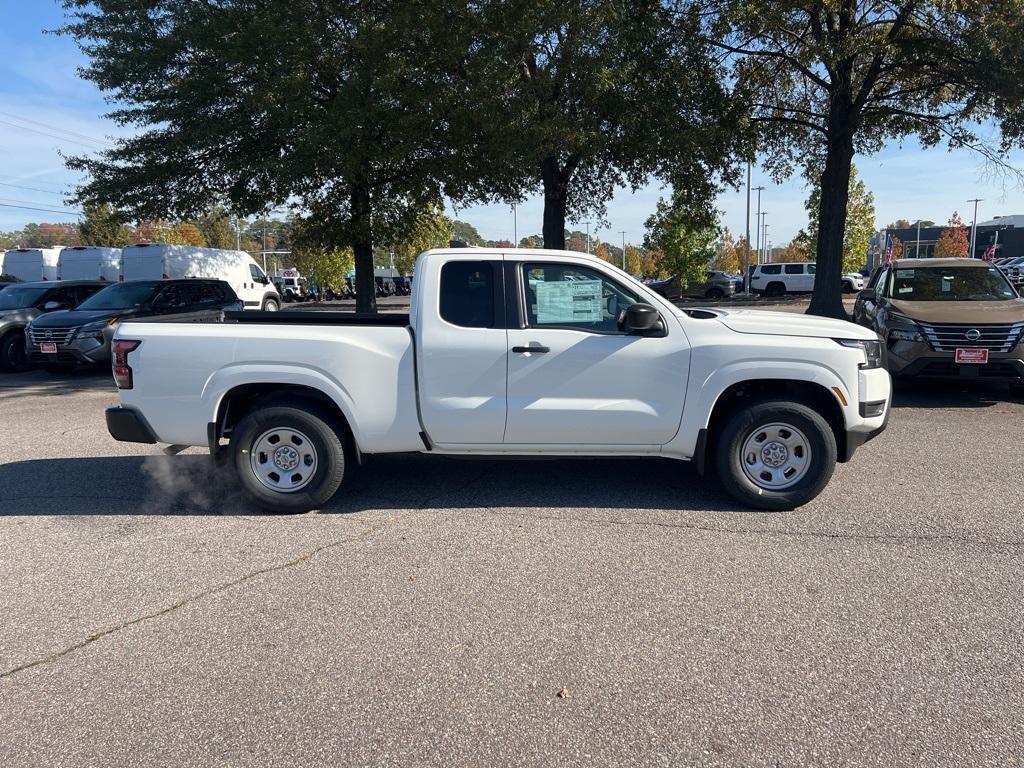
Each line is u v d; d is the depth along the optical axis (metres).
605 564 4.39
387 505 5.53
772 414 5.16
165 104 18.05
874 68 16.70
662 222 37.56
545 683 3.16
